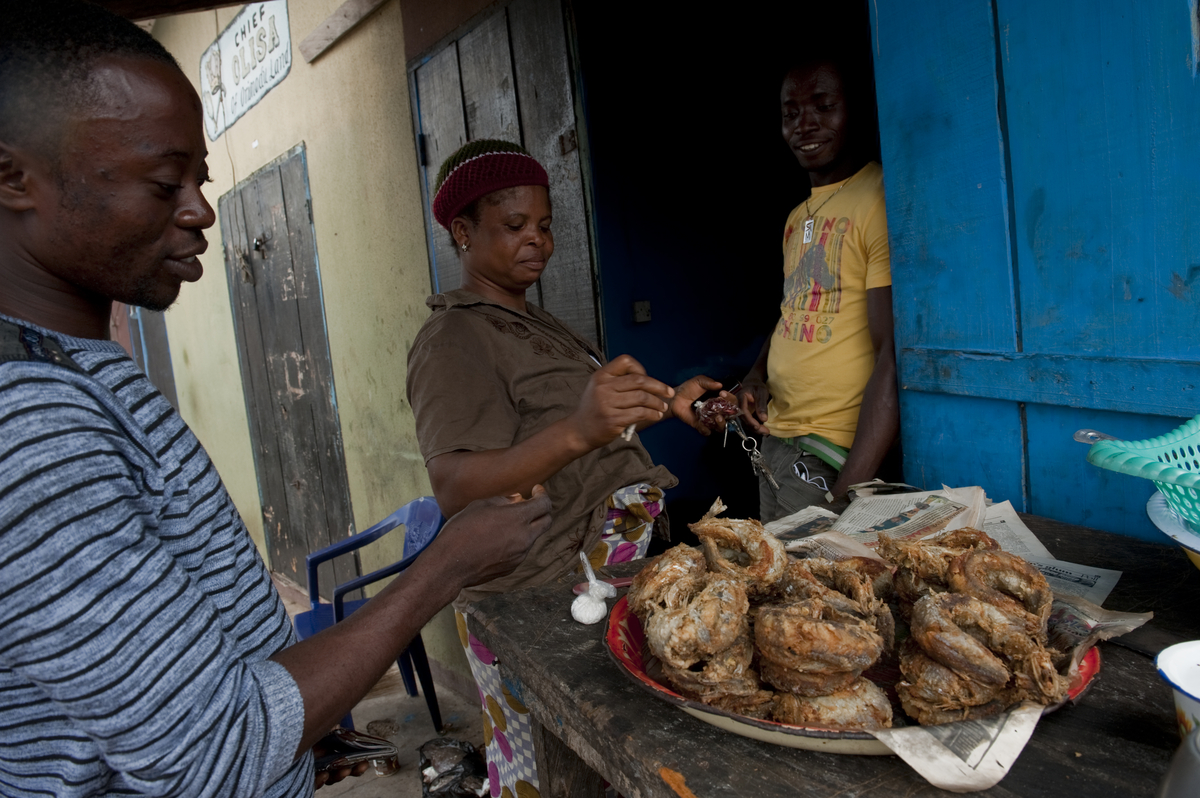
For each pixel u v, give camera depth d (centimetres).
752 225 329
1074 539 133
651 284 299
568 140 273
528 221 171
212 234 588
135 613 60
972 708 80
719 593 90
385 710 358
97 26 68
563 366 172
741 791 76
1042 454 148
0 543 56
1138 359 127
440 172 177
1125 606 107
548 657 108
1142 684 89
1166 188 120
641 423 137
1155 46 118
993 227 147
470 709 352
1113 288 129
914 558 101
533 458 139
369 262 392
